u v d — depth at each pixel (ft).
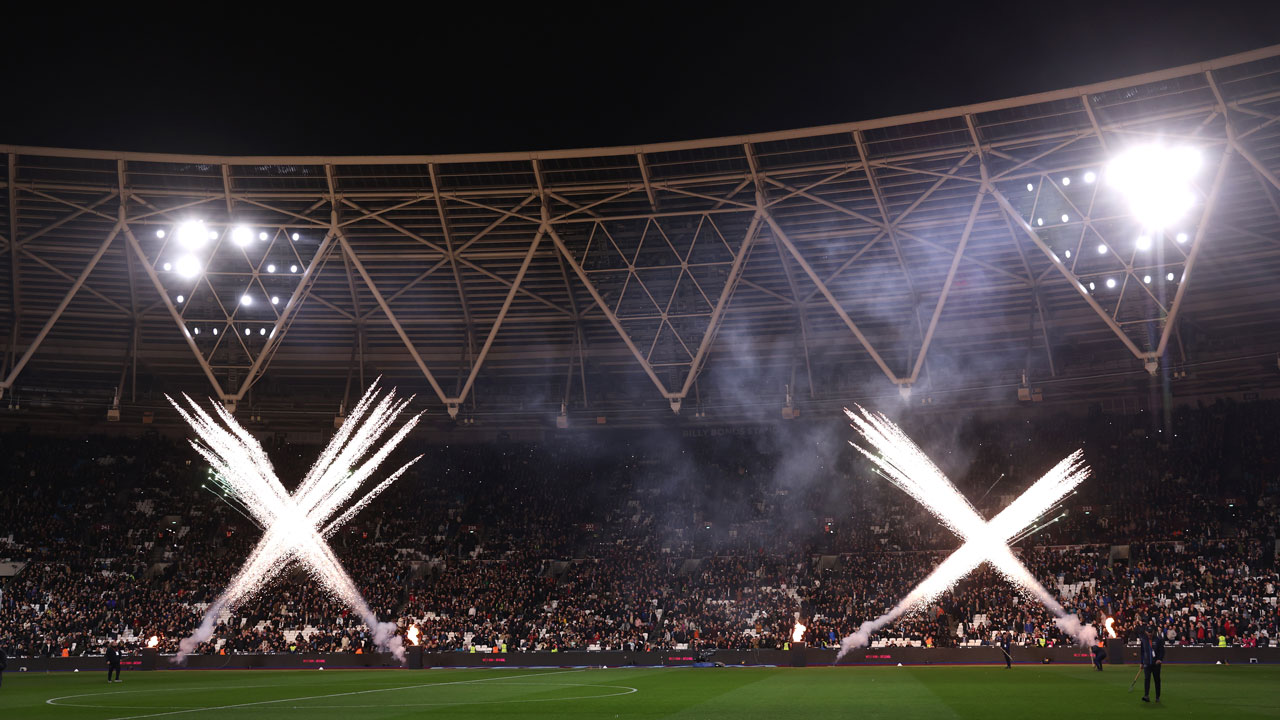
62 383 277.44
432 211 223.30
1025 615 203.41
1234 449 246.68
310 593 245.04
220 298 245.65
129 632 228.22
